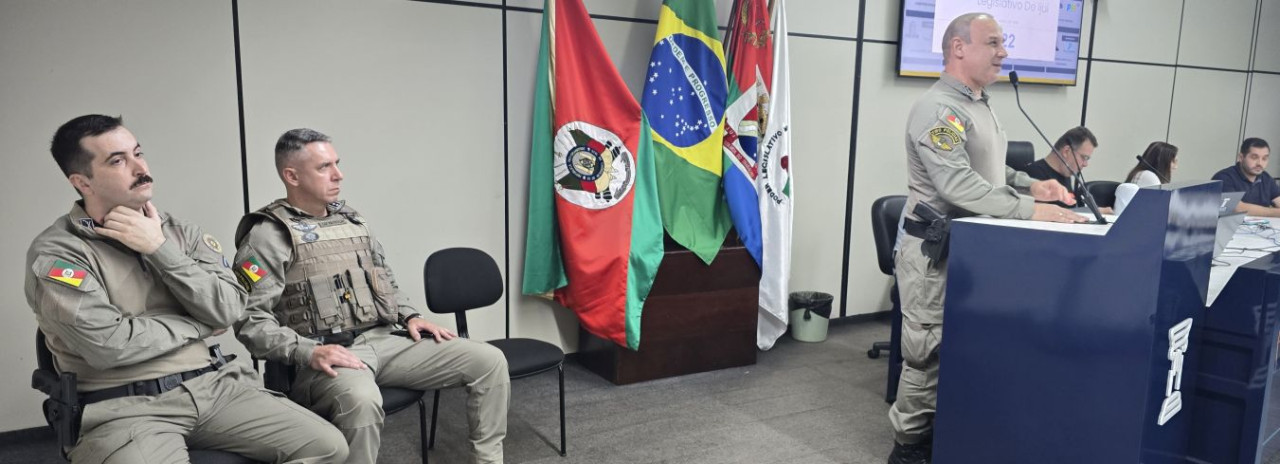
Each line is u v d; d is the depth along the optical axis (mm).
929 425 2326
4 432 2516
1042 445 1825
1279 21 5660
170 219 1782
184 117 2592
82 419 1538
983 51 2164
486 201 3191
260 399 1736
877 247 3199
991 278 1887
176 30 2541
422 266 3080
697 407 2977
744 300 3449
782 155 3488
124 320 1565
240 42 2643
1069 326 1738
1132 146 5152
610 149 3111
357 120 2871
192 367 1698
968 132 2217
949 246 2082
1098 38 4797
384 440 2641
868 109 4109
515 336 3369
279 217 2012
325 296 2031
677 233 3277
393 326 2223
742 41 3379
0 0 2299
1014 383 1866
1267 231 2896
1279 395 2363
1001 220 1995
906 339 2303
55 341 1594
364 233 2184
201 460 1620
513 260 3305
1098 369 1697
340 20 2793
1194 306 1823
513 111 3195
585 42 3076
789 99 3582
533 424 2783
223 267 1807
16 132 2375
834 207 4113
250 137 2705
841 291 4246
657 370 3287
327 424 1738
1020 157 3947
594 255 3111
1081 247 1696
